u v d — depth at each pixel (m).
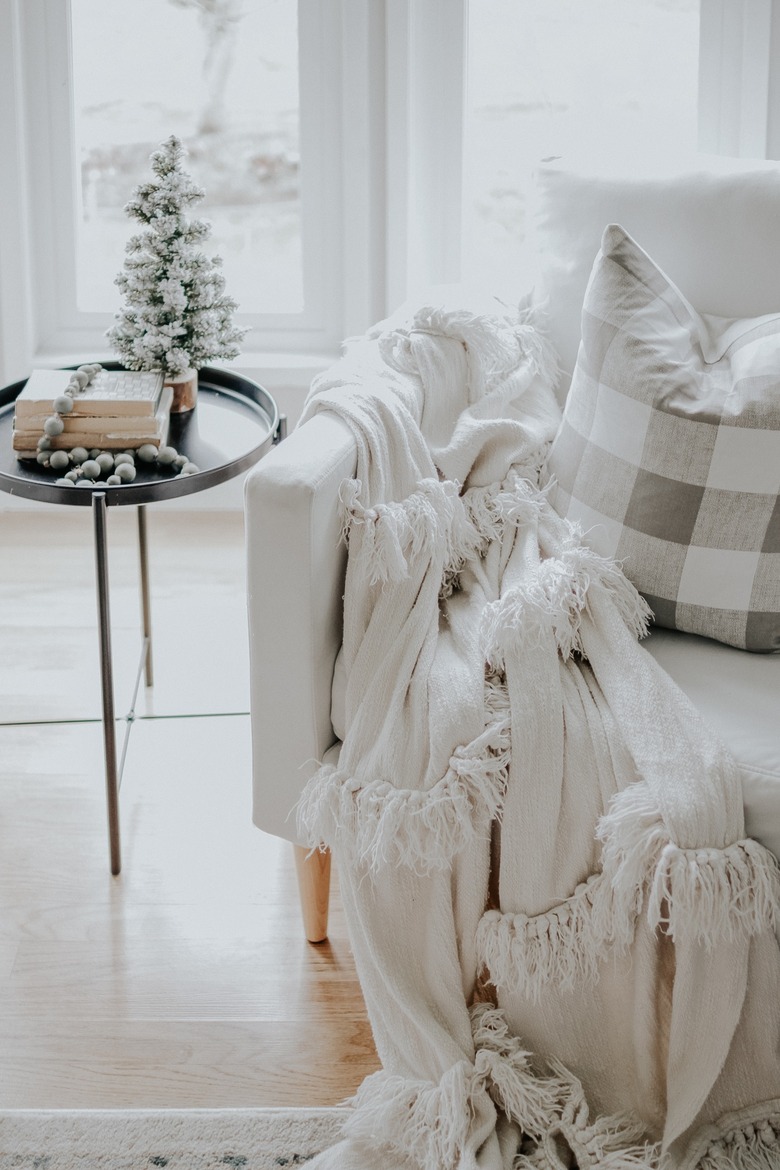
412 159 2.66
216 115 2.76
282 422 1.88
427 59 2.61
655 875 1.21
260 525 1.35
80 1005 1.54
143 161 2.80
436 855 1.29
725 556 1.44
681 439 1.46
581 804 1.29
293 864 1.80
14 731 2.09
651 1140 1.30
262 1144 1.35
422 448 1.56
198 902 1.72
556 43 2.64
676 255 1.75
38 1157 1.33
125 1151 1.34
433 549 1.47
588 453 1.55
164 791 1.96
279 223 2.83
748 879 1.22
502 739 1.31
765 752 1.27
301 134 2.73
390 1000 1.36
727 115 2.59
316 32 2.66
